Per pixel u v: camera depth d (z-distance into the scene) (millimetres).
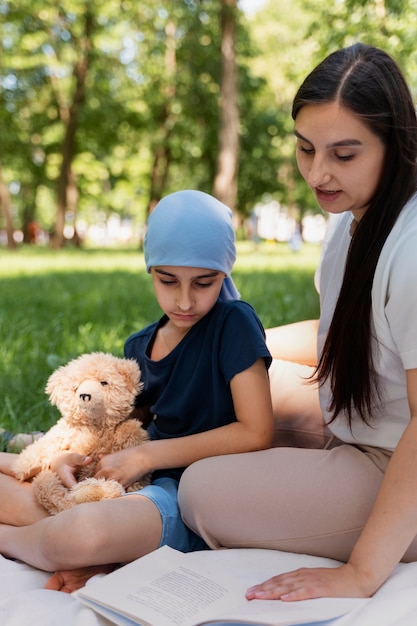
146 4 18188
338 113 1711
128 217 46969
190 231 2127
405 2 7812
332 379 2010
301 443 2484
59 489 2109
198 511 1986
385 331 1830
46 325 5832
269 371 2555
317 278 2375
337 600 1622
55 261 15336
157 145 22641
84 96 20453
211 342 2252
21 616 1659
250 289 7777
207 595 1658
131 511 1910
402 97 1750
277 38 26250
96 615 1623
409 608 1614
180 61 19766
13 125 22234
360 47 1801
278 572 1821
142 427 2492
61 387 2275
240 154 23516
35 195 29375
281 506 1916
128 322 5941
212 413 2275
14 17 18109
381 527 1669
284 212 38031
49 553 1848
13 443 2771
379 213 1816
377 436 1985
